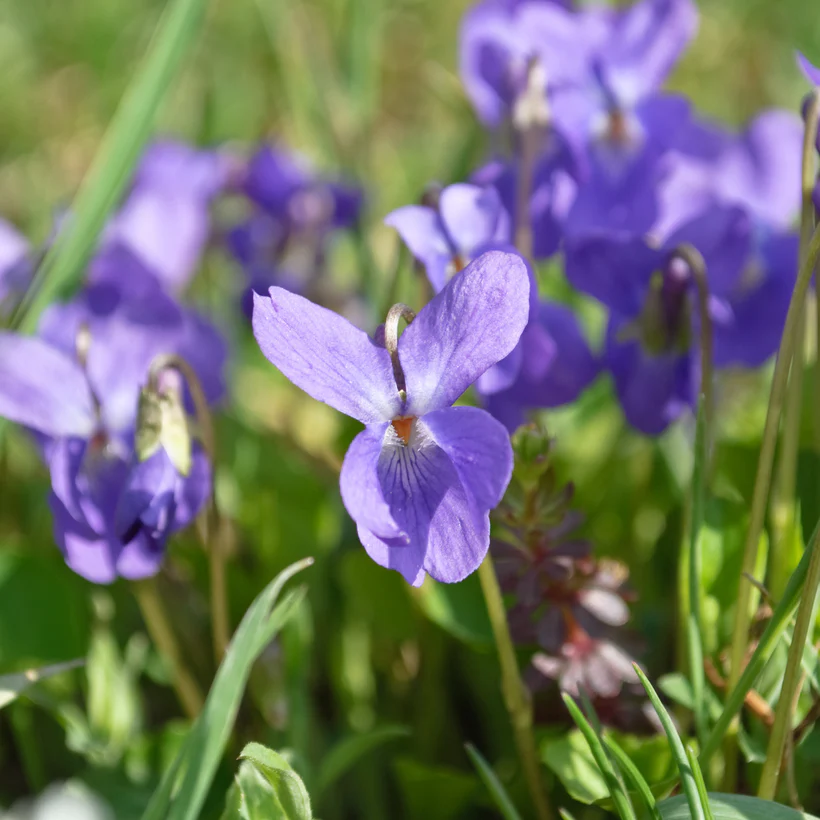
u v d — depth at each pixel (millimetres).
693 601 142
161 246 202
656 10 178
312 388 130
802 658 136
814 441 166
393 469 130
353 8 235
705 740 141
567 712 151
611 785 131
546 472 147
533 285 153
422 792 160
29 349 154
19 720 161
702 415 141
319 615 174
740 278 171
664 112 180
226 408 193
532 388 158
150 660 172
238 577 172
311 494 178
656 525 184
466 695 176
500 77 178
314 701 177
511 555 148
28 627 164
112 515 151
